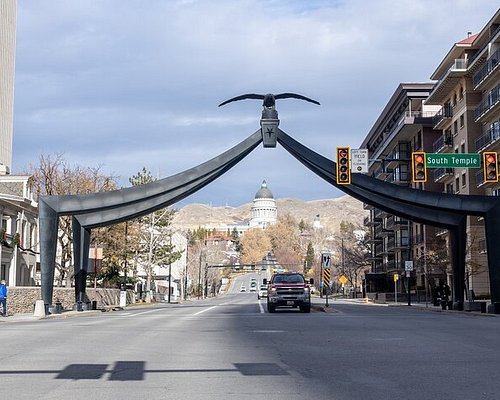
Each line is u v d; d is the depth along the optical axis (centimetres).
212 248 18112
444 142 6638
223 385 947
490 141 5441
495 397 839
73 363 1209
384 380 984
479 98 6094
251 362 1213
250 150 4019
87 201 3688
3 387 936
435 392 877
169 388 922
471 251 5962
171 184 3825
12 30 8062
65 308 4425
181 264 13188
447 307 4331
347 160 3020
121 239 6638
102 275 6894
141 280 9425
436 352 1362
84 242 3900
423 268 7044
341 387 923
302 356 1306
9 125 7962
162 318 2952
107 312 4144
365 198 3912
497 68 5150
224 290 18112
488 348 1441
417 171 3059
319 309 3769
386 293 7581
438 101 7069
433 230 7350
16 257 5006
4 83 7825
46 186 5662
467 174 6147
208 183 4000
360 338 1709
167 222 7800
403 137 7969
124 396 859
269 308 3488
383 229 9112
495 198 3628
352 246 12862
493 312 3422
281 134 3984
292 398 839
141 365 1176
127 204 3756
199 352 1391
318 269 14575
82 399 837
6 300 3519
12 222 5031
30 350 1449
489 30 5719
